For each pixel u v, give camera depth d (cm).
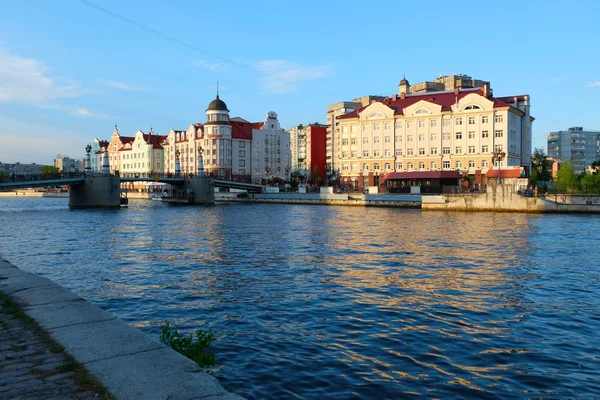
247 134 14612
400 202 8662
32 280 1199
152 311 1678
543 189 9319
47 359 682
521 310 1688
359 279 2219
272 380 1072
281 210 8262
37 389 589
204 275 2342
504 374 1116
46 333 792
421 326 1489
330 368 1145
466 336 1393
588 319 1580
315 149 16888
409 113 10944
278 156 15225
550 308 1717
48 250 3284
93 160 19400
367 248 3262
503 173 9250
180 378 621
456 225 4991
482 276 2291
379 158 11362
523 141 10919
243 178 14288
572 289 2023
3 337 774
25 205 10762
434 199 7588
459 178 9900
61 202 12738
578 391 1028
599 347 1309
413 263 2655
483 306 1738
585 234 4081
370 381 1070
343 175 12069
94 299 1861
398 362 1187
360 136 11675
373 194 9194
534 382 1071
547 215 6406
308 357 1217
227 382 1060
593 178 7844
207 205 10462
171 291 1991
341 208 8775
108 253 3133
